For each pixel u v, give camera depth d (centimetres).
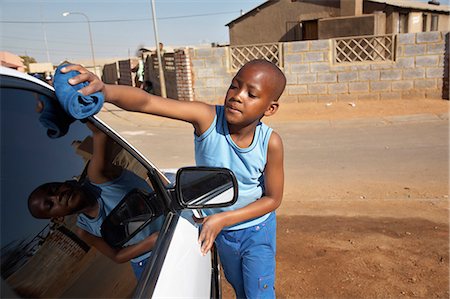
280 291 308
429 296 297
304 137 899
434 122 992
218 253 222
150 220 151
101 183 141
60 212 117
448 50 1209
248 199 192
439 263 339
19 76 122
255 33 2261
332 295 302
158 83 1678
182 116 172
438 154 695
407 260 345
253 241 202
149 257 134
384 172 607
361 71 1274
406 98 1269
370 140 830
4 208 100
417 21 2139
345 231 405
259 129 178
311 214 456
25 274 98
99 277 116
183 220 168
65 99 121
